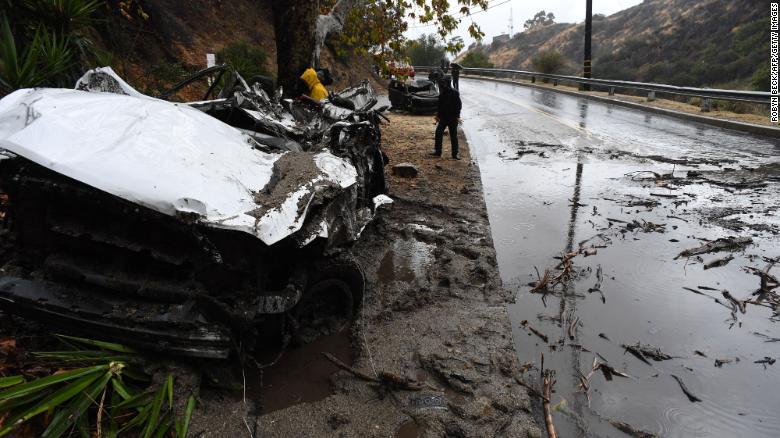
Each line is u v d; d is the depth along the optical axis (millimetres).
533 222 6523
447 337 3812
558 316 4242
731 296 4531
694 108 16906
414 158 10219
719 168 9023
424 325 3984
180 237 2863
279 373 3367
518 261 5332
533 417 3029
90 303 2900
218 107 5148
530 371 3506
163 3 14727
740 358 3682
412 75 18609
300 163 3756
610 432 2961
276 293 3109
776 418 3086
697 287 4738
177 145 3164
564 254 5500
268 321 3350
